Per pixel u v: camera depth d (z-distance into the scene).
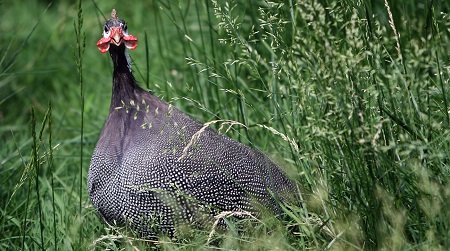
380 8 12.17
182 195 9.27
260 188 9.80
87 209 10.75
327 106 8.89
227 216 9.05
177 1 12.80
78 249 9.42
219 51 12.97
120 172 9.45
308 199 9.80
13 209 11.30
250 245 9.03
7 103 16.42
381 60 8.66
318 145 9.12
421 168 8.23
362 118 8.26
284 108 11.36
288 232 9.20
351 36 8.31
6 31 18.03
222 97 12.97
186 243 9.52
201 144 9.61
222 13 9.80
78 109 16.27
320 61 8.12
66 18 18.41
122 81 9.80
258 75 9.61
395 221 8.23
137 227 9.63
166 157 9.34
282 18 9.91
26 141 13.73
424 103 8.59
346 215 8.76
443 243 8.20
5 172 12.17
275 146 10.82
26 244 10.39
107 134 9.73
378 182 8.46
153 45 17.34
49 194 11.48
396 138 8.76
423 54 9.52
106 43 9.70
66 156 12.60
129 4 20.42
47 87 17.67
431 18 9.55
